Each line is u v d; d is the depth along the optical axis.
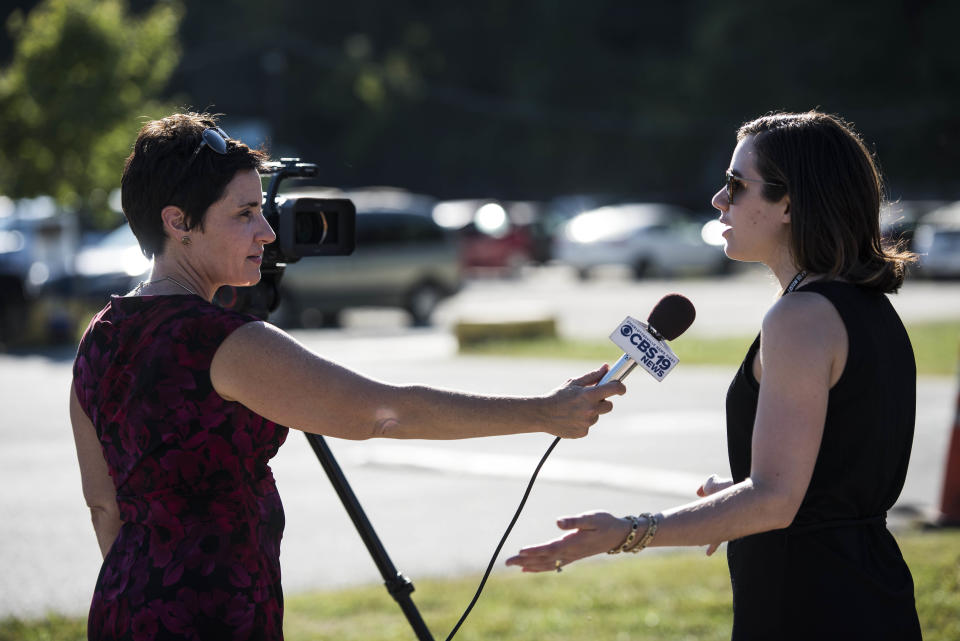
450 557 12.62
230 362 4.62
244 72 94.94
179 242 4.95
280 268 6.48
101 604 4.73
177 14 42.19
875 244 4.85
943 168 73.75
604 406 4.93
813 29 76.38
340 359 30.08
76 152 38.81
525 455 17.89
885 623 4.63
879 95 75.31
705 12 84.88
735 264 59.19
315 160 95.94
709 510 4.43
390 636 9.51
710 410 21.66
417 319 39.84
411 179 95.75
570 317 40.78
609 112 87.12
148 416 4.64
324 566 12.39
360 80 90.19
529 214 66.56
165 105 45.88
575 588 10.93
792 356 4.52
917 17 76.31
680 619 9.77
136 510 4.74
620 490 15.47
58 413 22.44
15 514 14.78
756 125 5.02
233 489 4.72
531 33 92.62
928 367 25.88
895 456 4.77
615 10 91.06
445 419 4.77
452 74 95.56
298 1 95.81
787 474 4.45
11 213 42.75
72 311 35.59
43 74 38.91
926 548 11.78
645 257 56.72
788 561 4.69
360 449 18.66
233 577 4.68
